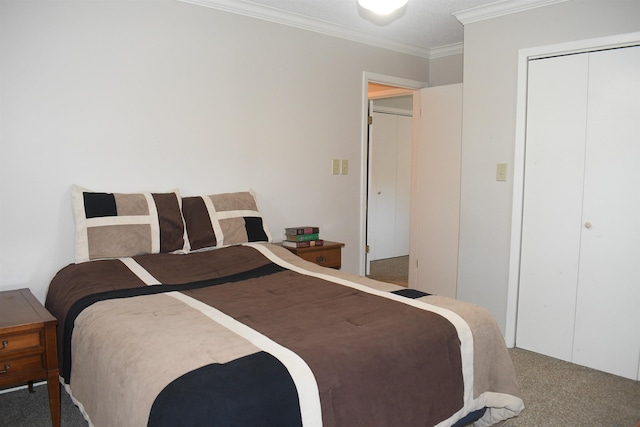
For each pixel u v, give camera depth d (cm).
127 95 269
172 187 290
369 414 143
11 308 205
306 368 135
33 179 242
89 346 167
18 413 221
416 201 409
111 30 261
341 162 382
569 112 282
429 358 164
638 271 261
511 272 311
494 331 192
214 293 205
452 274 382
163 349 143
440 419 166
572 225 285
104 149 263
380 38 390
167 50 282
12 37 231
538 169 297
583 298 283
